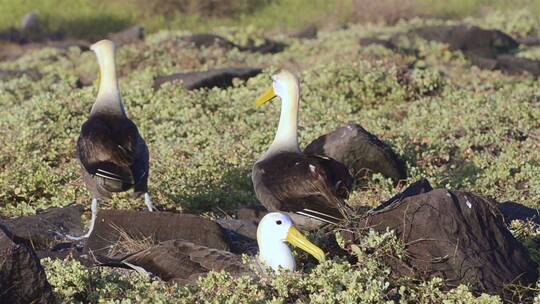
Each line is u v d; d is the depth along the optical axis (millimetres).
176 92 19922
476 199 9766
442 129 16594
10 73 25750
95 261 9820
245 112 18812
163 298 8242
